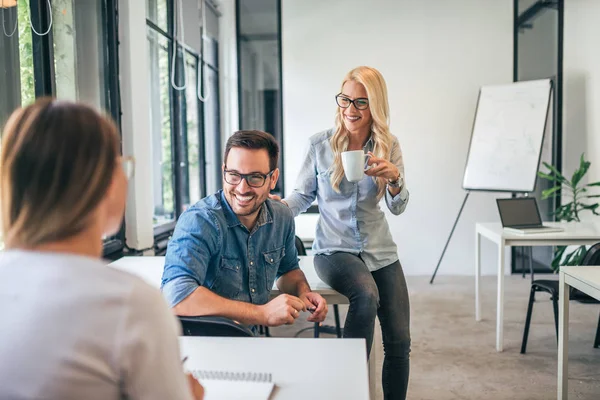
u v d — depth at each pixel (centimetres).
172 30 421
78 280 58
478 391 264
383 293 195
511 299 445
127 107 319
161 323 60
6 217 60
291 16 548
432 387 269
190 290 140
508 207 342
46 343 54
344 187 197
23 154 59
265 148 154
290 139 555
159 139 423
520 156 482
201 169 525
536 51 532
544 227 334
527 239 318
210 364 107
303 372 102
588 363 298
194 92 506
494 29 533
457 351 322
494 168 495
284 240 175
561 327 231
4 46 216
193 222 151
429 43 538
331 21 545
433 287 494
